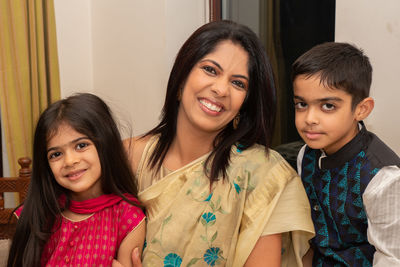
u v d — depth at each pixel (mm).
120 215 1127
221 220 1053
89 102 1141
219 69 1023
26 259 1118
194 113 1055
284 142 2086
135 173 1208
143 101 2625
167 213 1090
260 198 1053
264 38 2168
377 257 1001
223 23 1063
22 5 2619
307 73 1040
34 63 2697
